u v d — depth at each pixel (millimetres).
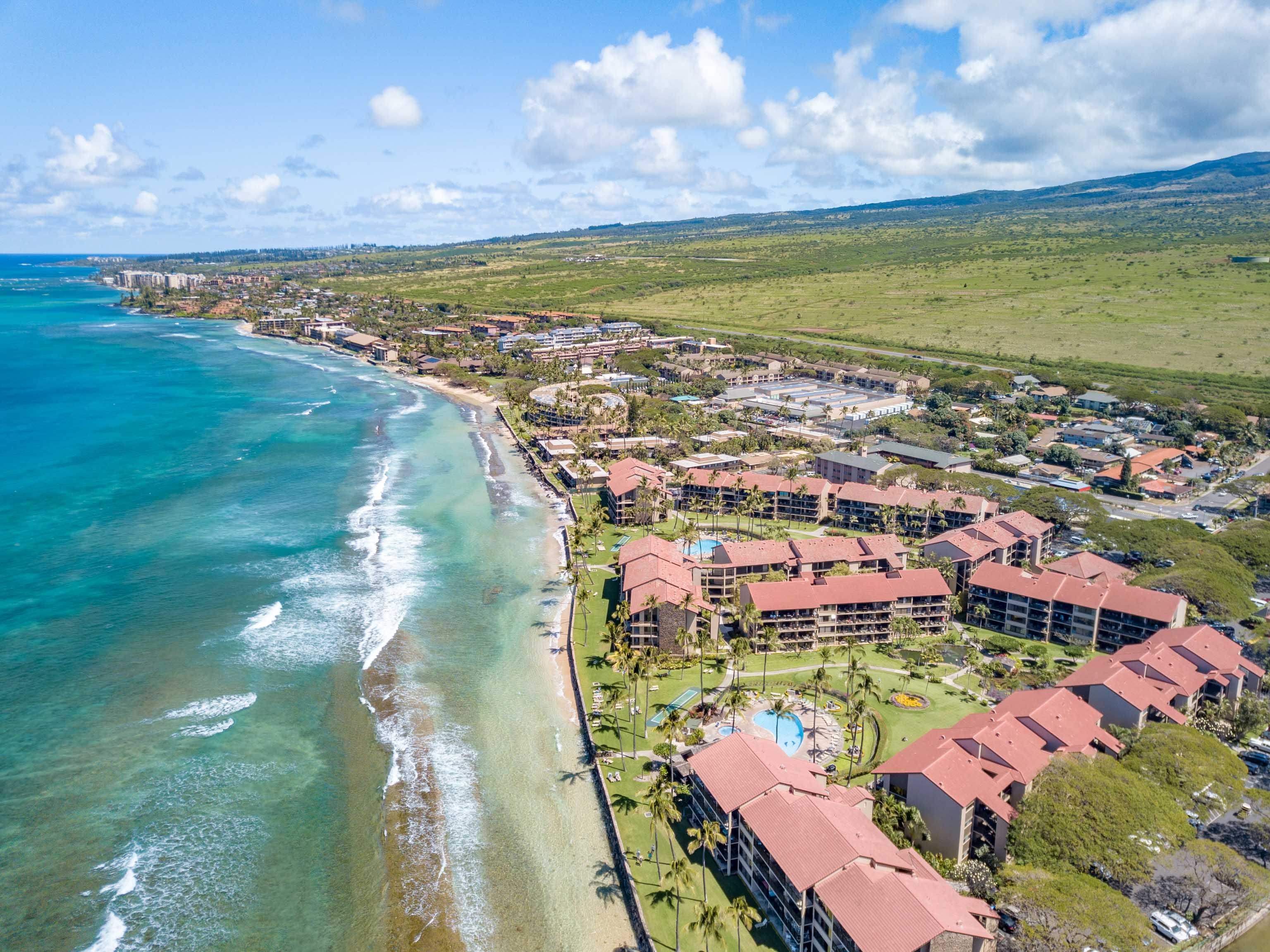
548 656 146125
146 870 96500
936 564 170625
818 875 83188
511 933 88688
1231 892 86625
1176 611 145625
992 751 103688
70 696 130875
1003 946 80250
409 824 104438
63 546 191625
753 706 129750
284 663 141875
